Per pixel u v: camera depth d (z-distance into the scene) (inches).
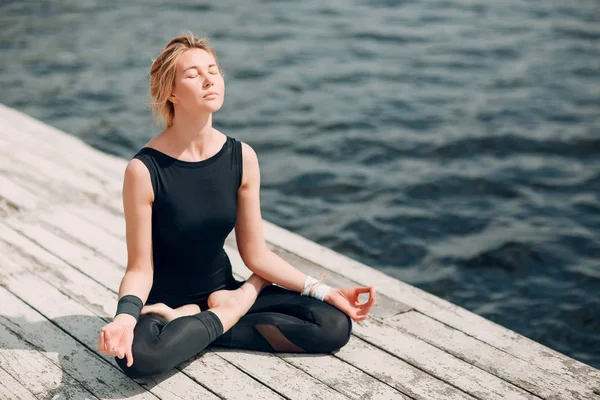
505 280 248.1
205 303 144.1
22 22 526.9
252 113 380.8
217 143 135.4
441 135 354.0
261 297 144.8
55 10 559.5
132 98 399.9
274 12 562.9
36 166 234.8
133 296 130.3
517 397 130.4
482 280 247.8
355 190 305.9
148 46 480.4
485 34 510.0
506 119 371.2
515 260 257.8
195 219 133.6
